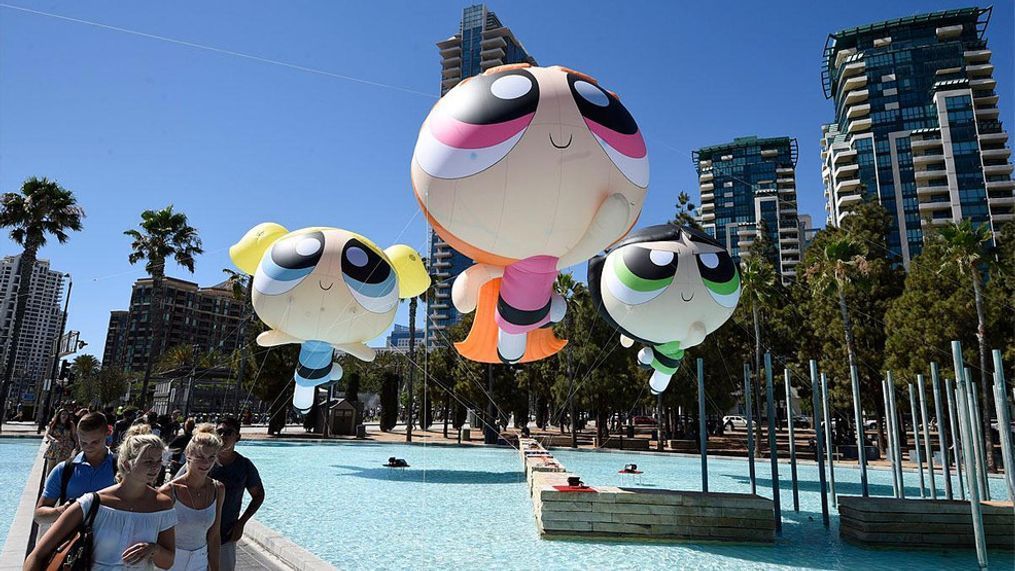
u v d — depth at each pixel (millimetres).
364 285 14039
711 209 128750
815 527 10531
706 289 12430
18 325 30844
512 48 128750
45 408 35812
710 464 25750
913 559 8375
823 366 32344
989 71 94875
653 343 13227
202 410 53062
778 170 126312
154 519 3256
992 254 25062
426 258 35188
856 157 97062
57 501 4312
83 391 75438
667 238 13133
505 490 14562
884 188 92062
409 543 8750
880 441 31250
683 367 33156
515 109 9164
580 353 34219
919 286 27547
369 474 17859
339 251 14055
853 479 20453
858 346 31016
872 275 32375
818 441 10781
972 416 8297
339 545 8602
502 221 9336
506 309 10773
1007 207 84125
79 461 4469
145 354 102000
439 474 18156
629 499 9055
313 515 10938
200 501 3938
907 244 88562
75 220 32219
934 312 26141
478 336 12047
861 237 33844
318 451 26938
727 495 9281
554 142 9094
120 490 3236
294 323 13875
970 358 25062
